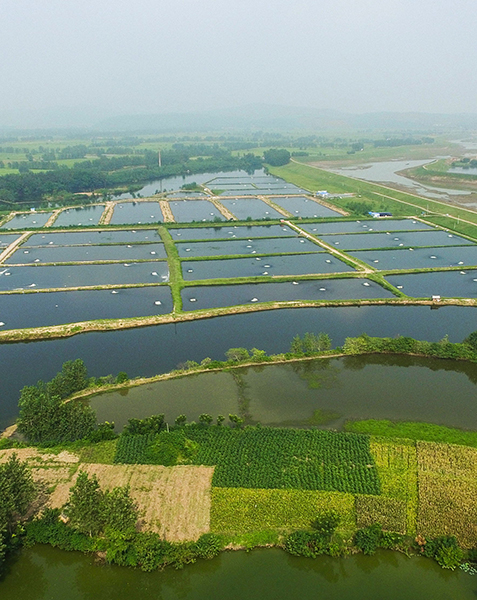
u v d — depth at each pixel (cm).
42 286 10531
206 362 7394
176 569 4284
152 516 4709
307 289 10462
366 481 5103
